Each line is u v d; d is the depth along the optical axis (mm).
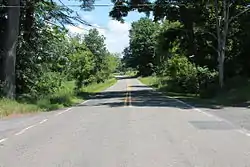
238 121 17094
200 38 42938
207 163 8711
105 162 8891
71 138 12602
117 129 14656
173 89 53156
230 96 32250
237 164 8609
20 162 9016
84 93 47375
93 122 17281
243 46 40125
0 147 11102
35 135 13492
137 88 64938
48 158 9438
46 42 33031
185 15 40219
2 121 18219
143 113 21078
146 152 10047
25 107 23500
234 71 41125
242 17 38656
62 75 42312
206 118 18344
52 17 31531
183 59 52062
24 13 30609
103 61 93438
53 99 31141
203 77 44688
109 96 42031
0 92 26781
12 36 27219
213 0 37500
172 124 15992
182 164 8617
